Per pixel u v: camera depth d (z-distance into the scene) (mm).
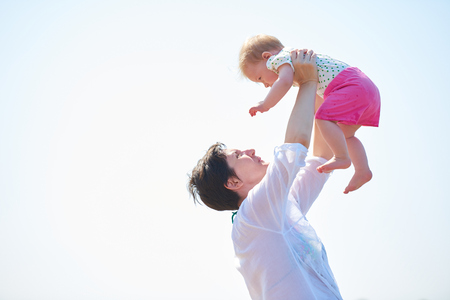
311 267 1562
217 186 1784
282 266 1532
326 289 1560
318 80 1672
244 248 1613
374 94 1685
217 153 1803
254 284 1634
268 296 1550
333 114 1604
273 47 1860
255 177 1777
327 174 1847
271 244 1543
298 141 1484
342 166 1582
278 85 1591
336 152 1599
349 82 1655
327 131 1601
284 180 1472
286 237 1563
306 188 1814
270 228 1544
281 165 1471
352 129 1765
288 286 1521
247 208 1564
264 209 1531
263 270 1561
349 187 1778
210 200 1849
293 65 1624
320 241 1639
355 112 1617
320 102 1850
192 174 1893
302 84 1612
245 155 1798
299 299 1504
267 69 1842
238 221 1592
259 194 1532
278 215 1526
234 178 1758
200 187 1838
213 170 1775
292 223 1616
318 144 1870
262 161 1823
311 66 1596
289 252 1539
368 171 1768
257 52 1867
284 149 1464
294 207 1653
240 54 1934
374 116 1737
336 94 1638
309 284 1524
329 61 1729
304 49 1654
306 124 1502
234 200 1811
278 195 1494
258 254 1564
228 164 1766
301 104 1544
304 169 1846
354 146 1784
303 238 1595
